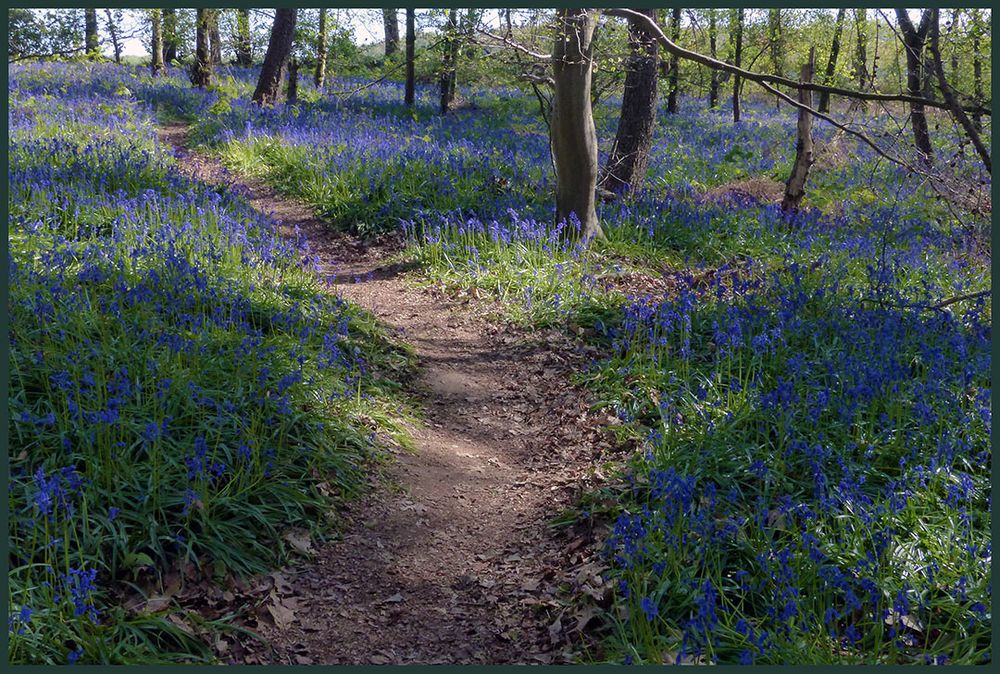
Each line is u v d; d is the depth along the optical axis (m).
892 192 15.30
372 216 13.09
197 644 4.21
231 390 6.00
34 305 6.31
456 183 14.06
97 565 4.44
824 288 9.36
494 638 4.56
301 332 7.46
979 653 3.90
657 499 5.36
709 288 9.49
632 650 4.04
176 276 7.66
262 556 4.95
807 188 16.67
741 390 6.63
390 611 4.79
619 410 6.70
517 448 6.86
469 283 10.30
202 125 20.34
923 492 5.22
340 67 31.86
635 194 14.54
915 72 7.88
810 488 5.34
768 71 19.77
